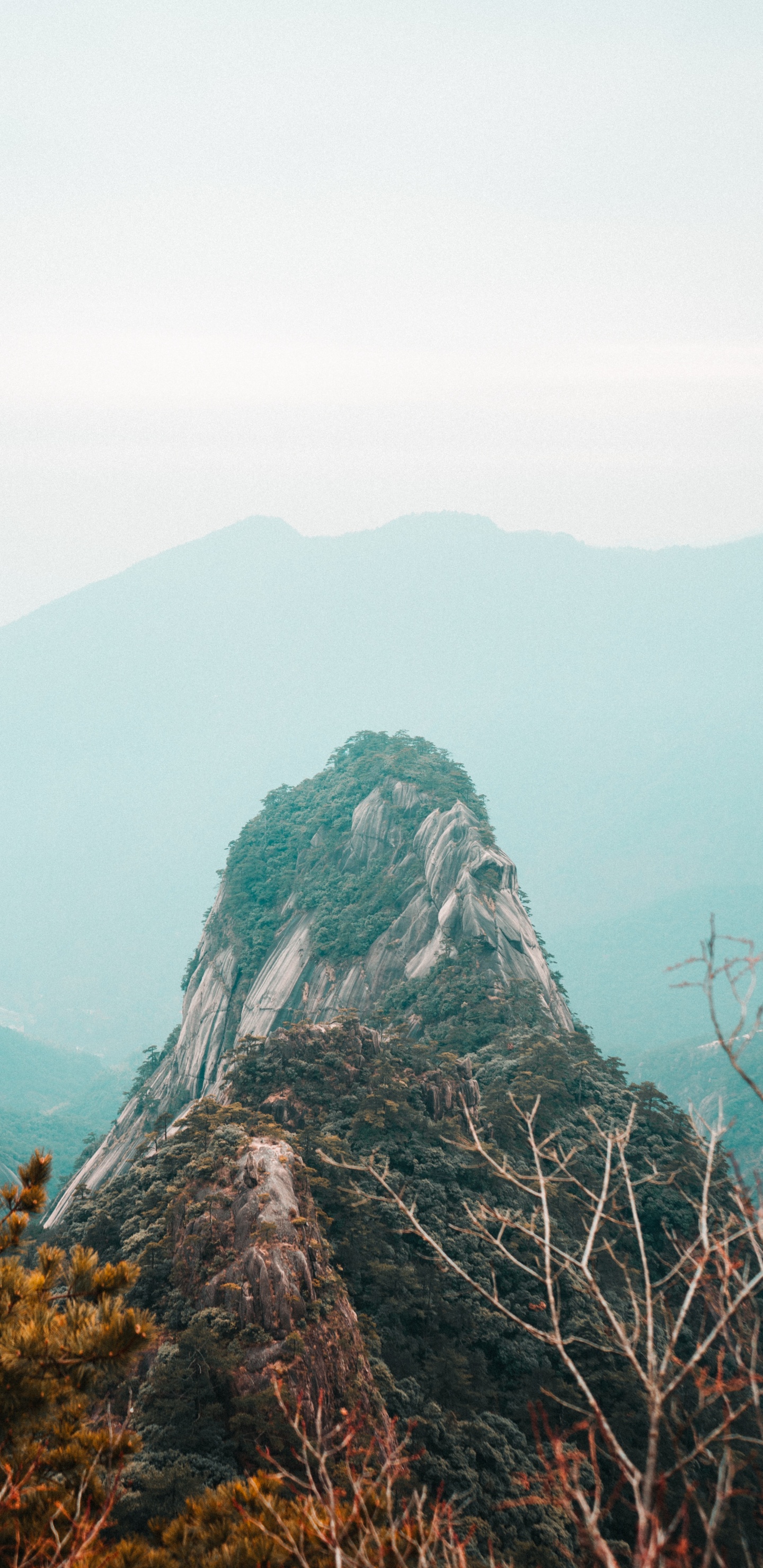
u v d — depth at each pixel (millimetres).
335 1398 34406
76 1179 126062
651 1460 8984
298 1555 12156
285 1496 20297
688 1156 61875
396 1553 11258
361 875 130625
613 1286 51562
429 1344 44844
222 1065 121750
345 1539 11773
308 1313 36688
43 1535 13484
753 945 9859
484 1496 36719
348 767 160125
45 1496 14117
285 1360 34344
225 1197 41875
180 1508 28328
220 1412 33094
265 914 139875
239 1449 31969
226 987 135000
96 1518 14406
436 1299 46625
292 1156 44719
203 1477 30250
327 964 119750
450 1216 51031
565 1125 65062
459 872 113500
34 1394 14406
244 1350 34750
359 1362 37219
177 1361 33969
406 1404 39344
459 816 122062
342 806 145500
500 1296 48188
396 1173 50094
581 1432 42531
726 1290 10266
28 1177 16766
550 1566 34562
